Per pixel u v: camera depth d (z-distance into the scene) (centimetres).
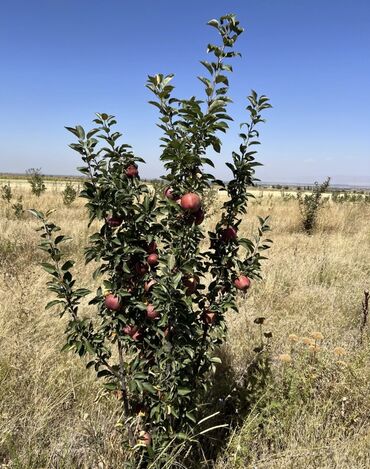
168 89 227
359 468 272
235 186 262
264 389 340
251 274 277
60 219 1288
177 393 243
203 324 272
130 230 237
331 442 296
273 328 491
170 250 242
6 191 1780
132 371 242
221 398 344
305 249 988
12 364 348
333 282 723
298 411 319
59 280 235
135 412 262
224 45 223
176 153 229
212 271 271
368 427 318
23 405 315
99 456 273
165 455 250
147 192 246
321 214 1516
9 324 412
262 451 298
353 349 436
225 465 277
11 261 696
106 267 242
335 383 345
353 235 1309
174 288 225
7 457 274
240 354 421
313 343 371
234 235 267
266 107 254
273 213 1706
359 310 564
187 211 233
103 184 229
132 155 237
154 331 248
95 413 322
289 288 671
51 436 292
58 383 342
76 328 237
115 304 230
